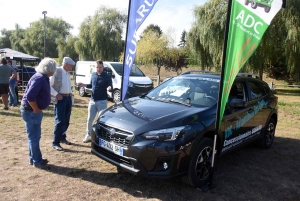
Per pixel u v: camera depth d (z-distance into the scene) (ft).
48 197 11.19
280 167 16.39
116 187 12.37
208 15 59.41
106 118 13.05
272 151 19.47
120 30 108.68
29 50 175.73
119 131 12.00
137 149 11.12
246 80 17.35
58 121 16.55
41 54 172.04
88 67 44.68
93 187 12.26
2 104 33.24
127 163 11.64
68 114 17.57
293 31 53.47
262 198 12.34
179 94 15.44
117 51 108.78
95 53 108.37
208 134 12.89
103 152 12.88
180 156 11.33
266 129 19.24
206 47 63.00
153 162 11.09
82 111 31.30
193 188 12.68
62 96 16.40
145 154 11.05
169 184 12.93
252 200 12.07
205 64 69.31
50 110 30.71
